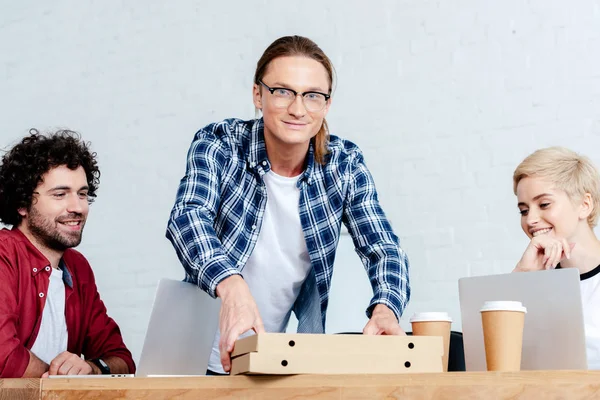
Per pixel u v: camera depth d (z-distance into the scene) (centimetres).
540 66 296
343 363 113
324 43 329
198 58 347
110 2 367
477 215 298
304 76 161
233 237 178
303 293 194
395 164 313
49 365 178
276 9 337
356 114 321
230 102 339
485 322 124
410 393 107
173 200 341
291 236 184
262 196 179
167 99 350
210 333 160
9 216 199
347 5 327
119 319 341
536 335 131
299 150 175
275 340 112
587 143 285
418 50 314
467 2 309
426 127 310
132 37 360
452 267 299
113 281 346
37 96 372
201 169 170
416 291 303
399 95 315
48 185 193
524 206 184
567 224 178
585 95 288
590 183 181
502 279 137
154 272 339
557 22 295
